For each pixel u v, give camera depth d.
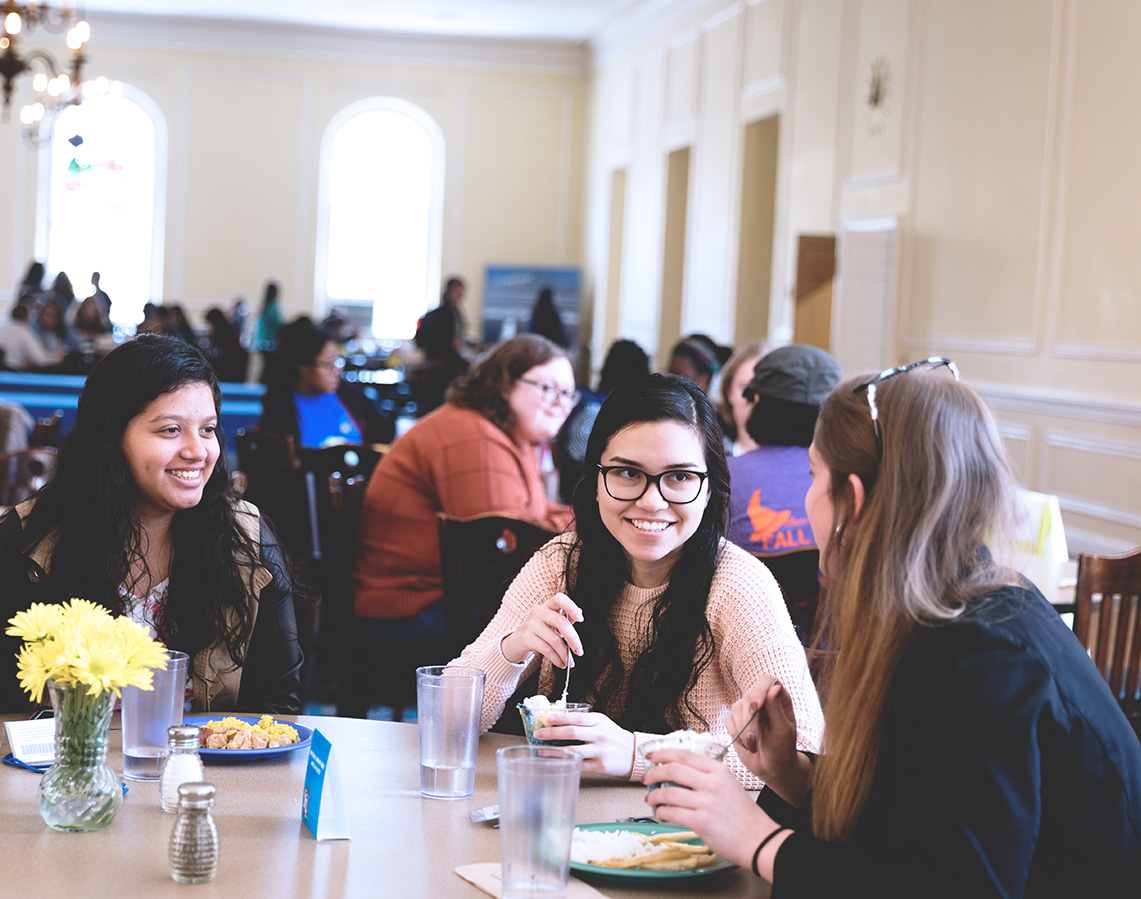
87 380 1.71
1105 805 1.07
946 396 1.13
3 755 1.46
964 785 1.02
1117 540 5.08
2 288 13.30
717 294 9.62
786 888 1.07
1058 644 1.09
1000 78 5.91
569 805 1.07
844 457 1.16
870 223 7.07
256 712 1.82
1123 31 5.04
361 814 1.30
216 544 1.76
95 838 1.20
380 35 13.61
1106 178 5.15
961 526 1.11
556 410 3.15
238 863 1.15
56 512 1.71
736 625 1.62
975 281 6.11
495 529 2.27
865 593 1.12
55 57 13.30
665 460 1.54
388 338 14.00
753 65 8.99
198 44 13.44
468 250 13.95
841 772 1.12
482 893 1.10
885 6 7.01
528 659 1.66
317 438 4.64
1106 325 5.14
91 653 1.18
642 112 11.75
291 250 13.72
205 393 1.73
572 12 12.20
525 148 13.92
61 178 13.39
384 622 3.08
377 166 13.91
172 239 13.57
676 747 1.22
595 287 13.39
